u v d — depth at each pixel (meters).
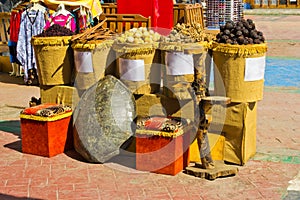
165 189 4.90
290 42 17.55
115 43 5.63
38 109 5.89
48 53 6.12
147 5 7.70
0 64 12.42
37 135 5.84
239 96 5.29
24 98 9.34
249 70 5.22
